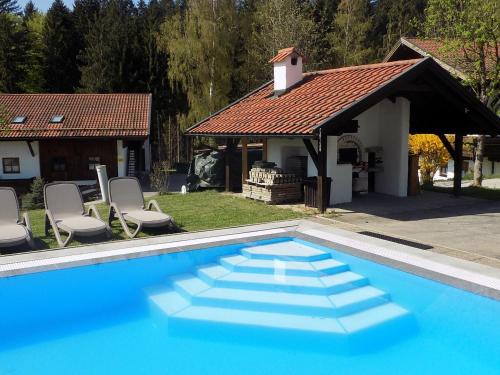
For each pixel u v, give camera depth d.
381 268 8.18
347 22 41.69
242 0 39.06
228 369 5.90
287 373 5.79
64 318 7.14
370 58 42.53
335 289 7.70
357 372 5.78
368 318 6.96
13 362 6.02
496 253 8.86
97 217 11.17
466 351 6.07
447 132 16.14
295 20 36.47
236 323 6.84
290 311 7.17
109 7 48.97
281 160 16.62
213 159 19.20
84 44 47.59
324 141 12.59
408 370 5.74
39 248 9.91
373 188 17.02
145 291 7.96
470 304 6.77
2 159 26.20
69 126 26.52
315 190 13.80
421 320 6.83
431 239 10.05
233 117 17.67
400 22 45.03
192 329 6.86
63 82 46.84
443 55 18.78
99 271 8.44
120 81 42.44
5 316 7.19
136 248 9.30
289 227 11.08
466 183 21.30
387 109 16.08
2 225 10.35
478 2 16.52
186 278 8.39
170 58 37.81
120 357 6.18
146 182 28.39
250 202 15.42
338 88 14.89
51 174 26.67
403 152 15.80
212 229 10.91
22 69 46.03
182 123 37.31
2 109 24.80
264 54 37.31
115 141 26.86
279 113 15.24
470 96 14.06
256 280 8.01
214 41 36.31
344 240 9.80
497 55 16.77
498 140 25.17
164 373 5.77
